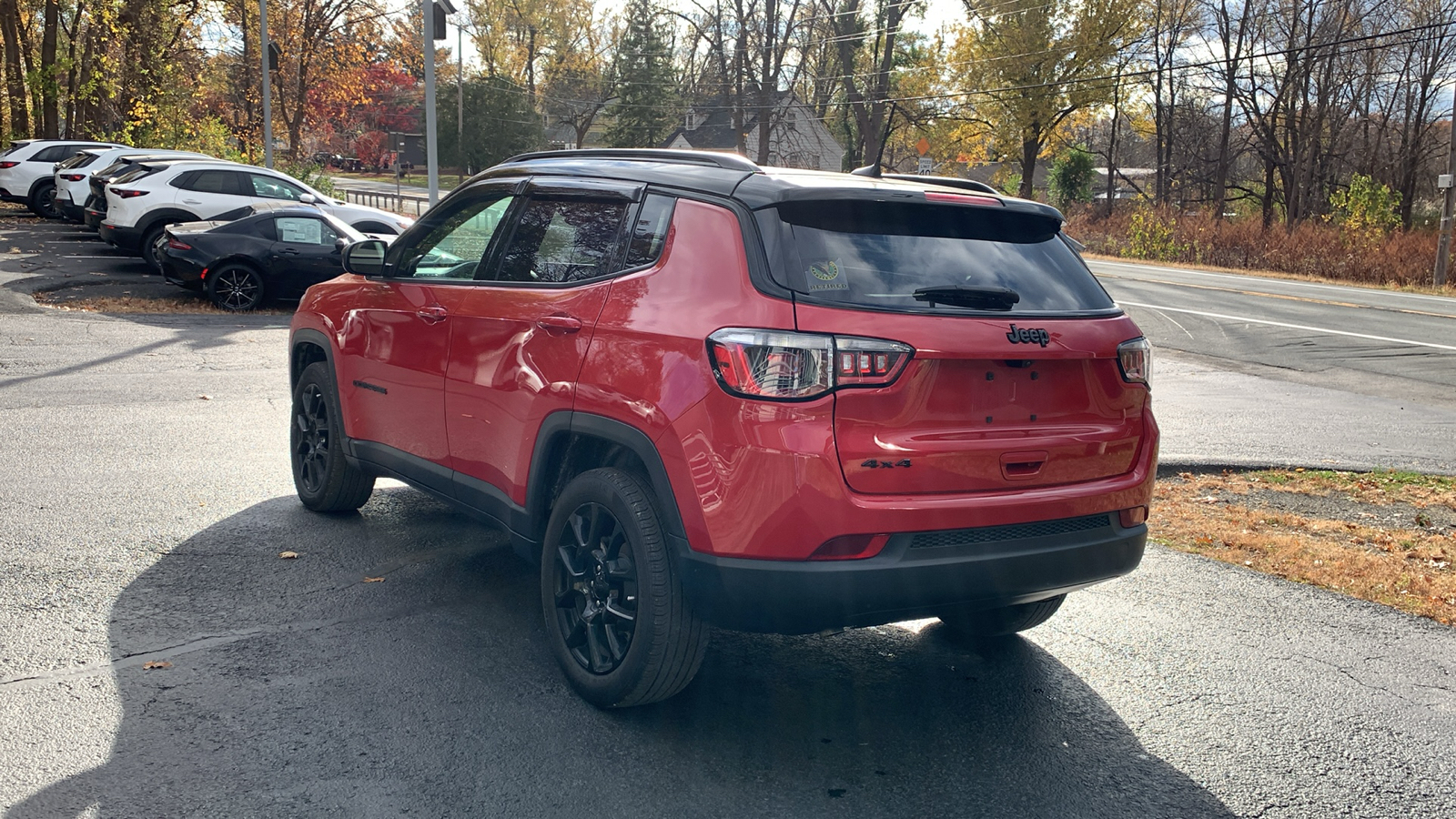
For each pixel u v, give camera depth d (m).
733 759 3.40
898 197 3.45
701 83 67.62
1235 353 15.03
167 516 5.67
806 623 3.22
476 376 4.30
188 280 14.57
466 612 4.55
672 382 3.35
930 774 3.36
